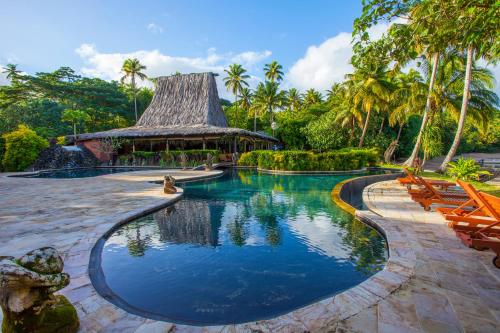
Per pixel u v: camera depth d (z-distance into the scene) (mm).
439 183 9266
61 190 10812
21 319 2025
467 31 3084
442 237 4766
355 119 32156
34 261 1928
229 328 2492
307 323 2520
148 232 5934
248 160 23984
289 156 18859
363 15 3205
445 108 22688
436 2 3029
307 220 6805
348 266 4242
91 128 43406
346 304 2795
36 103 37188
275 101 43156
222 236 5660
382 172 19547
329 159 18812
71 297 3021
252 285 3711
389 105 29594
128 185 12234
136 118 44812
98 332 2432
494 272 3410
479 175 13078
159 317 2975
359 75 28656
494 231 3941
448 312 2617
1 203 8148
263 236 5645
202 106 32281
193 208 8164
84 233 5250
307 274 4004
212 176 15969
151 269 4195
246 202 9039
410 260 3793
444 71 21047
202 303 3283
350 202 8875
